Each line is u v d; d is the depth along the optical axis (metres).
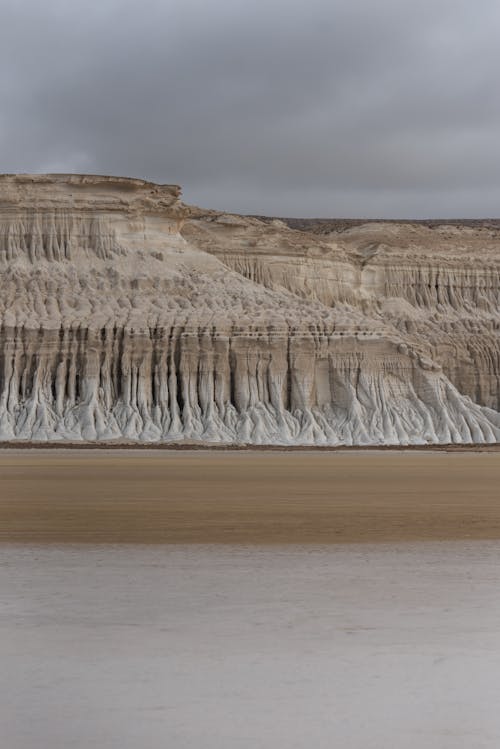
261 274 191.88
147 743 17.64
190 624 25.91
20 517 49.97
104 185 168.88
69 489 67.75
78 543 40.41
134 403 150.50
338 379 159.00
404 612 27.23
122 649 23.53
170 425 149.12
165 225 172.88
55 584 31.12
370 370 160.38
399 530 44.97
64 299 158.00
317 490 67.88
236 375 154.38
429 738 17.89
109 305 157.88
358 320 167.00
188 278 166.38
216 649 23.52
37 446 136.88
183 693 20.41
